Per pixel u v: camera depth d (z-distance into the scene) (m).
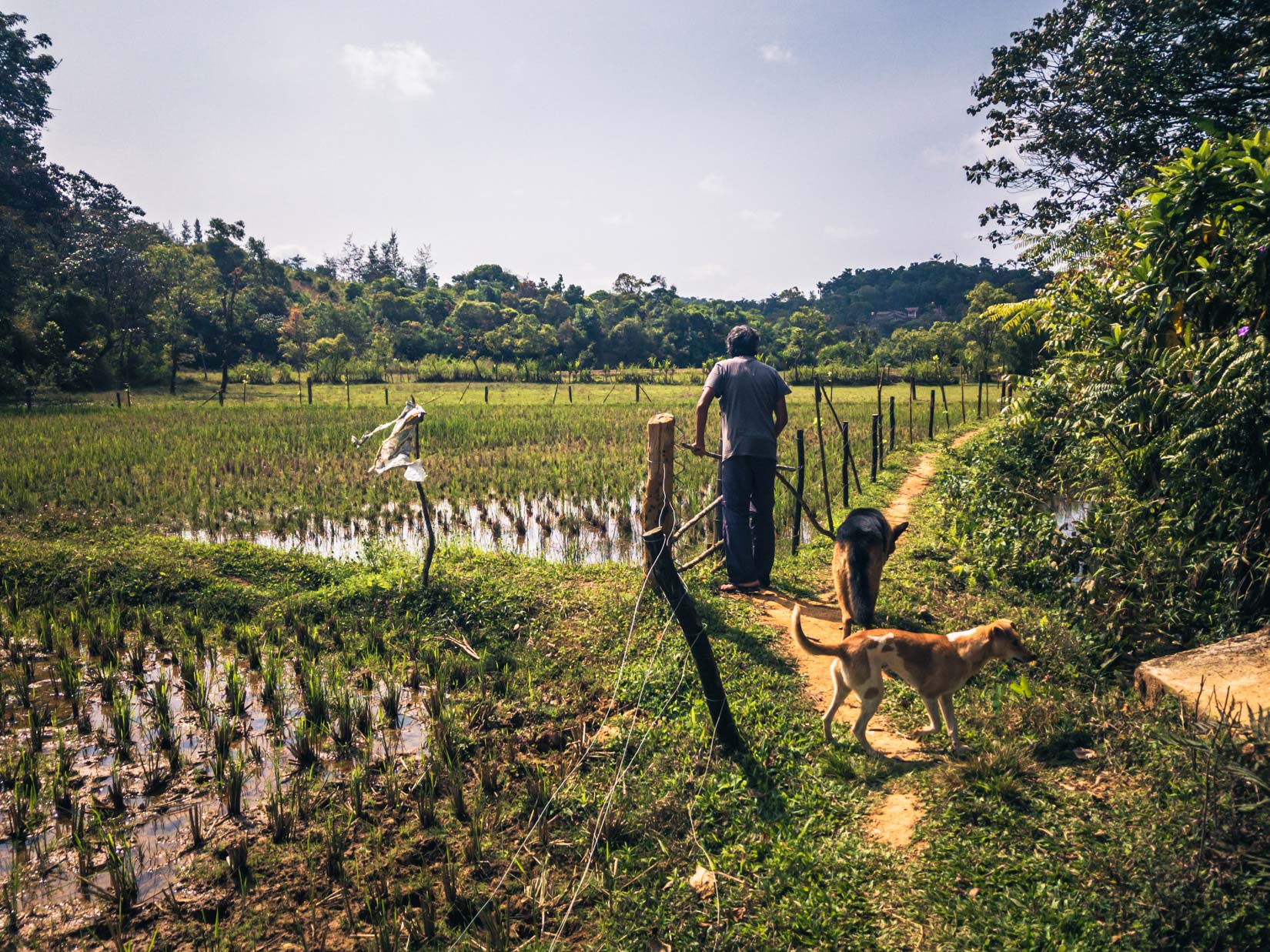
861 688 4.49
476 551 9.07
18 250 43.09
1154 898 3.06
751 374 7.48
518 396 45.03
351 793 4.65
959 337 62.81
